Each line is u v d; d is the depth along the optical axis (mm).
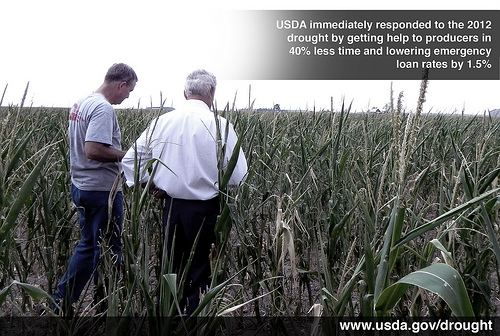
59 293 3262
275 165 4227
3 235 1688
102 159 3215
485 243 2615
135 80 3561
